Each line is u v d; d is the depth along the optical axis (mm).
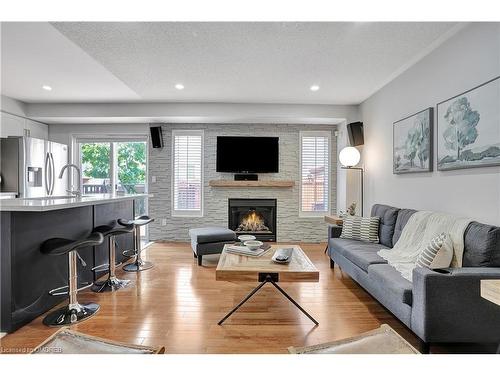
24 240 2297
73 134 5453
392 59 3225
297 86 4094
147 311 2531
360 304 2701
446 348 1949
